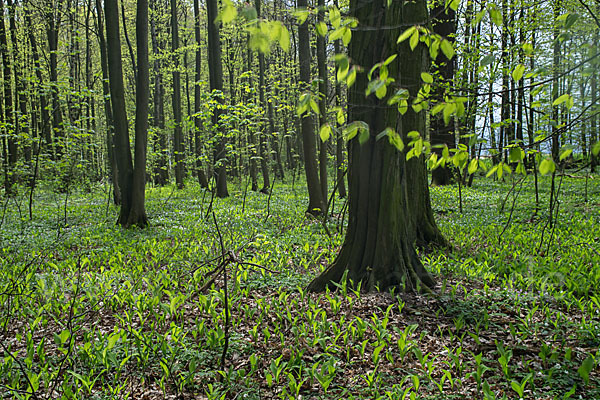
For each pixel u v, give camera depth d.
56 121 20.45
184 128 25.56
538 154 2.88
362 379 3.86
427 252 7.96
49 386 3.90
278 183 30.28
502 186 18.86
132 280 6.85
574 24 2.49
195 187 24.59
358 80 5.86
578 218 10.35
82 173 22.23
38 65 19.77
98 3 16.39
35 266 7.51
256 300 5.52
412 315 5.19
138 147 12.66
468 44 12.45
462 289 6.00
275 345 4.56
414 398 3.08
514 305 5.22
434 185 21.94
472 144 3.01
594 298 4.71
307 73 13.37
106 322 5.34
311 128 13.26
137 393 3.81
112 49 12.41
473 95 2.92
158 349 4.42
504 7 12.72
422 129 6.95
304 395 3.67
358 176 6.16
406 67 6.12
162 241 10.27
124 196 12.77
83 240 10.62
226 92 29.59
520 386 3.09
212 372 4.04
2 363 4.03
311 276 6.96
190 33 26.70
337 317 5.19
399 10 5.50
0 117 18.73
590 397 3.37
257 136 22.77
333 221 12.04
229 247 9.01
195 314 5.50
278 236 10.34
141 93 12.66
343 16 2.67
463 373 3.88
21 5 20.52
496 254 7.47
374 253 6.07
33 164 17.78
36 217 14.48
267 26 2.13
